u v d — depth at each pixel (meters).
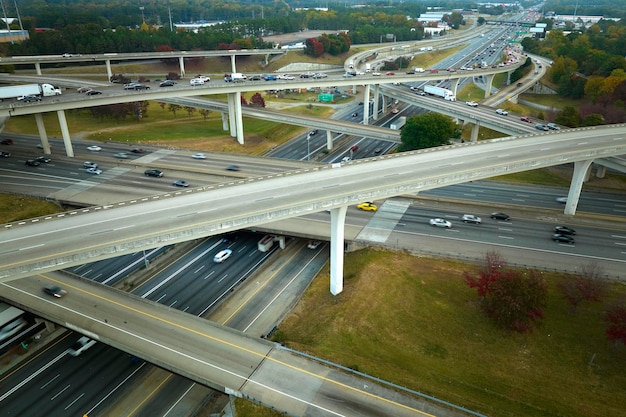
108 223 60.19
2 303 64.50
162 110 170.50
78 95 122.25
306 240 88.50
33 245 55.00
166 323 58.91
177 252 84.75
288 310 68.25
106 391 56.66
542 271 70.56
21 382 57.69
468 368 55.53
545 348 58.56
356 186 69.44
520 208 91.44
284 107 186.00
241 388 48.94
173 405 54.84
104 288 66.25
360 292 67.56
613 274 69.50
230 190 70.31
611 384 53.78
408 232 82.19
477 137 140.88
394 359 56.38
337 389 49.12
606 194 99.44
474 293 67.44
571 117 130.62
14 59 164.25
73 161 114.69
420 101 154.12
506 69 197.75
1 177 103.94
